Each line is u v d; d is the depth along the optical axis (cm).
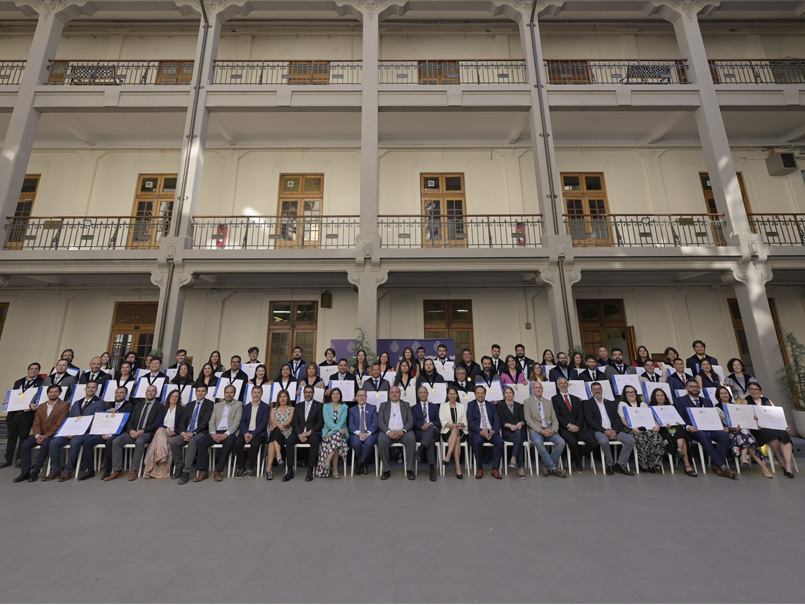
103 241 1140
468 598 267
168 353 885
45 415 628
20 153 965
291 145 1222
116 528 399
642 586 281
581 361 763
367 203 969
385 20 1240
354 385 699
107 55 1230
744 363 1119
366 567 312
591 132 1204
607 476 600
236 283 1102
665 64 1233
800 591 274
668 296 1162
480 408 636
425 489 537
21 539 373
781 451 598
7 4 1065
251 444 602
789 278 1102
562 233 952
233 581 292
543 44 1267
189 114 998
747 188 1201
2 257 921
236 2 1072
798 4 1112
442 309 1163
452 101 1031
